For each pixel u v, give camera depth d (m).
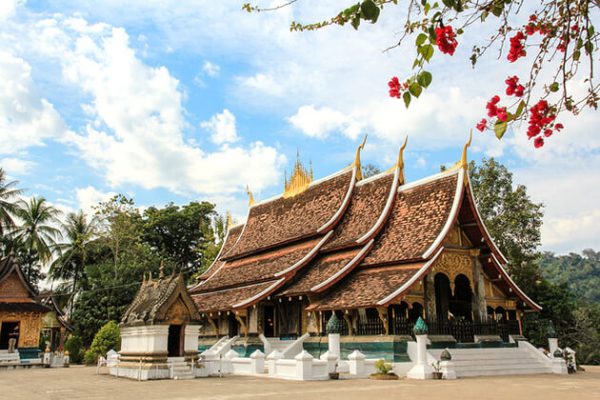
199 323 19.42
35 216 47.81
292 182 33.91
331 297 23.30
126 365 19.73
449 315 24.98
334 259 26.08
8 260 35.72
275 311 26.86
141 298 21.64
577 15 4.42
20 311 33.97
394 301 20.34
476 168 37.81
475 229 23.48
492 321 23.33
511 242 35.44
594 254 166.75
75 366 32.22
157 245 61.81
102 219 49.00
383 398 11.85
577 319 36.44
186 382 16.78
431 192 24.61
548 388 14.41
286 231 30.77
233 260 35.09
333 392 13.34
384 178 27.55
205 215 63.75
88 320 40.75
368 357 20.72
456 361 19.97
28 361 31.66
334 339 20.81
